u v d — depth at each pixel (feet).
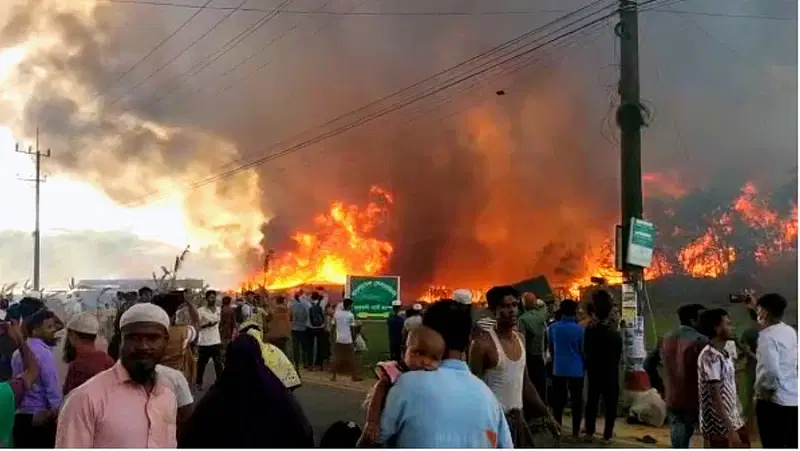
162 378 11.78
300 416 12.25
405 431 10.01
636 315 35.04
